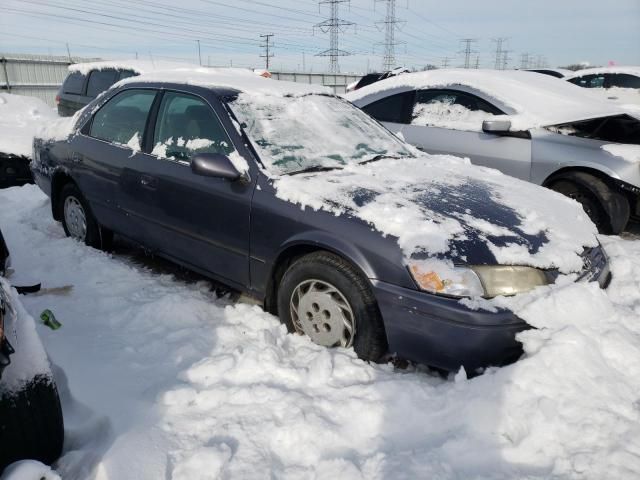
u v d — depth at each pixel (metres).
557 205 3.15
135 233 3.85
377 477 1.93
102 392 2.39
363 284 2.59
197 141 3.37
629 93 10.55
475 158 5.13
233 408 2.32
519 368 2.23
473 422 2.14
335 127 3.63
